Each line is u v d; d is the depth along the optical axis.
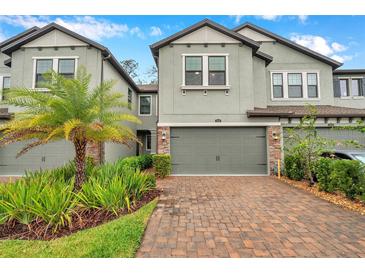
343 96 16.20
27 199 4.80
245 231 4.53
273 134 11.91
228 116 12.17
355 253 3.68
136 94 19.91
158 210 5.87
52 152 12.27
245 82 12.34
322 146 9.21
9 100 6.53
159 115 12.20
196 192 7.92
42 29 12.45
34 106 6.71
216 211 5.80
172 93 12.30
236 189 8.40
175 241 4.07
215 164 12.10
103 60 12.86
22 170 12.23
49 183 5.86
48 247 3.75
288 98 15.10
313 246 3.90
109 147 13.36
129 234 4.10
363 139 12.52
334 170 7.04
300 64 15.41
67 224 4.68
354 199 6.54
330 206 6.23
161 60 12.43
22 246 3.80
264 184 9.36
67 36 12.62
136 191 6.46
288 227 4.74
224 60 12.43
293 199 6.97
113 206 5.34
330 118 12.44
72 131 6.20
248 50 12.48
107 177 6.75
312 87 15.28
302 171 9.55
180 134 12.28
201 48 12.45
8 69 15.43
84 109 6.84
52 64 12.55
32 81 12.43
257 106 13.98
